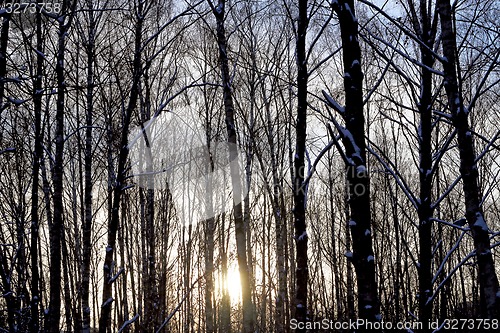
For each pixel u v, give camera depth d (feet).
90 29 39.96
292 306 64.18
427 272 24.76
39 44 31.14
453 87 19.65
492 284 17.94
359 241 16.96
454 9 22.17
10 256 40.60
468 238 75.87
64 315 62.75
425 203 25.05
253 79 49.65
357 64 17.99
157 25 43.19
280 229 49.98
